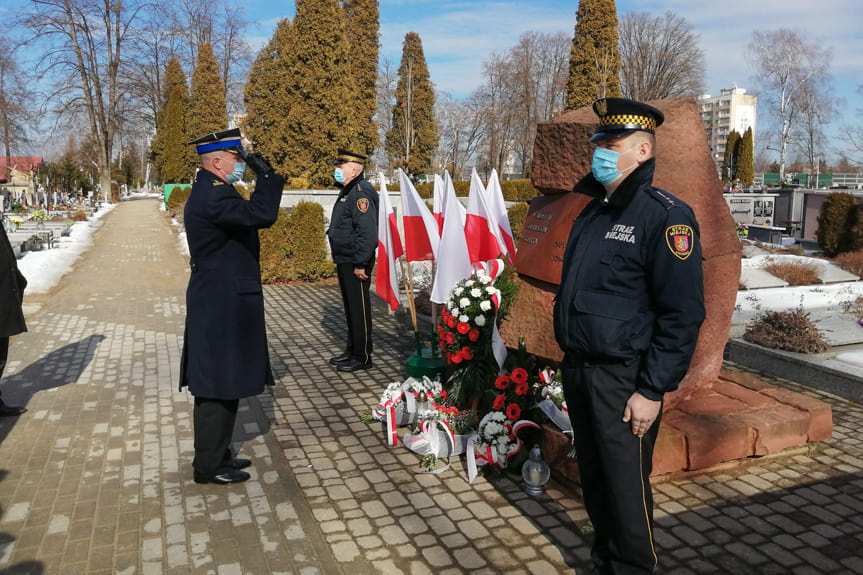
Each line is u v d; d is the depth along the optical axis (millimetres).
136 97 48062
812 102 45875
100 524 3504
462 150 59062
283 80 16516
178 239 20656
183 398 5648
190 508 3686
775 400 4531
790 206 26438
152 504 3732
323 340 7863
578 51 34562
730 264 4602
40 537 3365
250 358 3895
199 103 45000
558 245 4484
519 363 4582
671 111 4418
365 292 6457
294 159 16766
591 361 2607
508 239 5852
